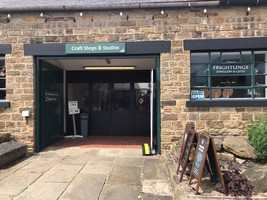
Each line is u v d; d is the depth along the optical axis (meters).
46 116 9.16
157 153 8.28
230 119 8.05
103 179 6.12
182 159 5.95
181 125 8.15
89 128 11.88
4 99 8.77
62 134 10.98
